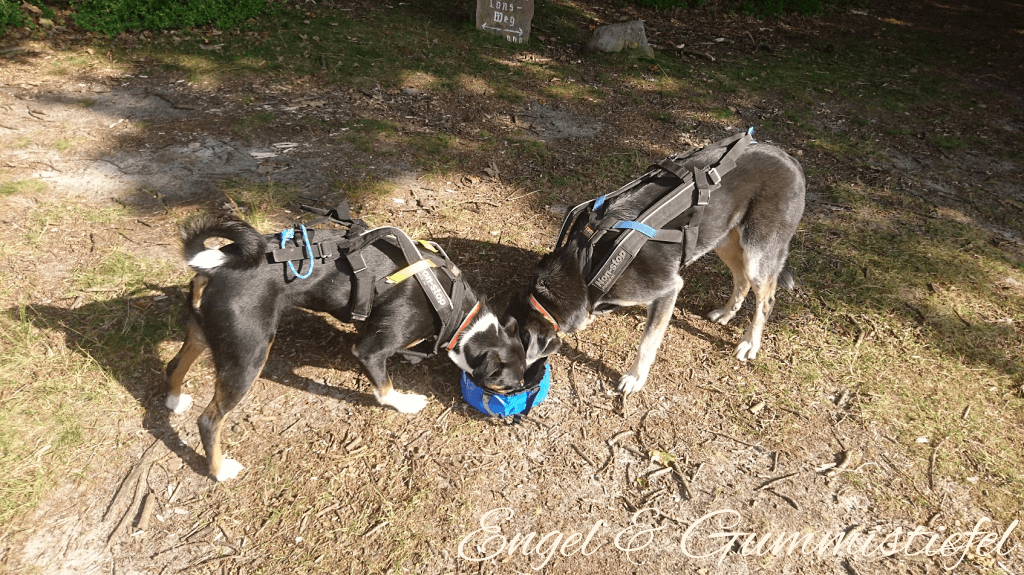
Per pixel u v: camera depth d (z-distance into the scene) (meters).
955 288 4.36
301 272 2.81
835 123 6.76
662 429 3.31
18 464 2.81
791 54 8.76
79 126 5.39
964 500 3.00
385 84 6.62
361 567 2.59
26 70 6.20
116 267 3.90
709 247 3.46
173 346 3.47
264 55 6.91
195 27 7.38
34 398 3.09
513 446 3.16
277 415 3.20
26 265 3.85
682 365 3.72
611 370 3.66
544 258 3.38
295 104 6.04
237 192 4.73
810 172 5.73
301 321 3.78
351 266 2.88
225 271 2.66
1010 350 3.86
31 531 2.60
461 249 4.46
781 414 3.42
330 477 2.92
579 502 2.92
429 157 5.47
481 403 3.20
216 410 2.74
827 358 3.78
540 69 7.46
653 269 3.25
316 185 4.93
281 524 2.71
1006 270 4.56
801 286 4.35
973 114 7.15
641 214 3.18
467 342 3.06
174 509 2.74
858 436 3.30
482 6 8.05
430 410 3.32
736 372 3.68
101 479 2.82
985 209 5.32
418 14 8.60
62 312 3.56
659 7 10.13
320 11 8.22
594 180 5.38
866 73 8.21
